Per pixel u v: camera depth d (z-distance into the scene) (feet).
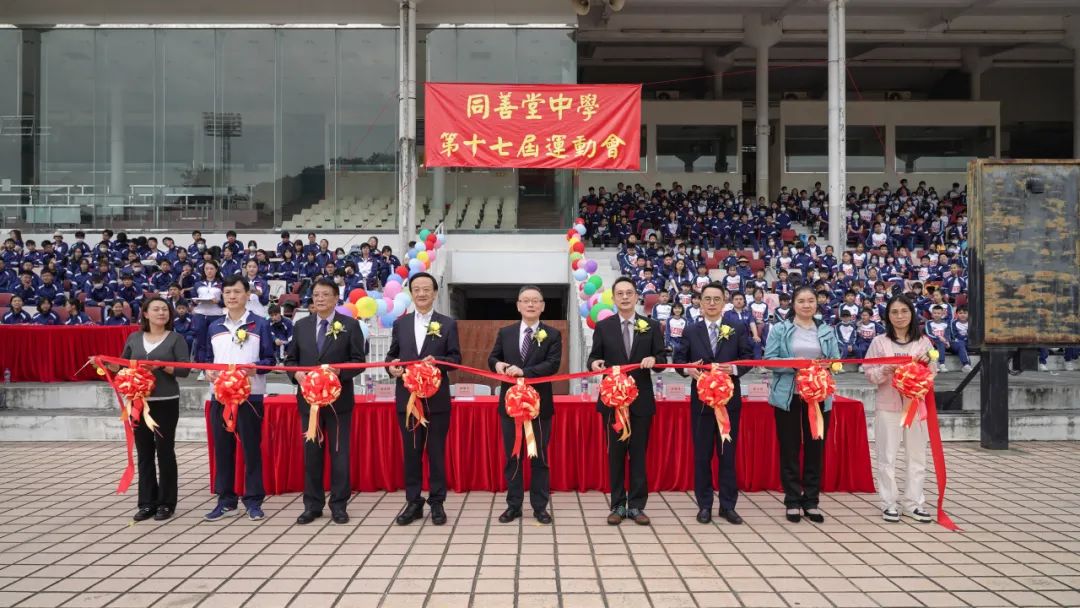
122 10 54.39
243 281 17.22
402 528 16.17
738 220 59.21
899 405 16.63
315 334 16.96
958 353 37.88
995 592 12.42
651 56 80.12
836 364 16.25
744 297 37.93
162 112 54.85
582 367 40.06
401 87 50.08
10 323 35.29
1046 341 24.61
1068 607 11.81
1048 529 15.99
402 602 12.03
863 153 82.28
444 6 53.21
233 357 16.87
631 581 12.93
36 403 29.60
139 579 13.06
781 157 82.12
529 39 53.36
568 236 37.01
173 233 54.34
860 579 13.02
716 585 12.75
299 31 54.70
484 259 51.26
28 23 54.49
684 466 19.53
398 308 25.39
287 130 54.75
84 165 54.80
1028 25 71.26
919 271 47.75
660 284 45.50
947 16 64.13
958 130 82.07
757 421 19.53
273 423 19.36
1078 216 24.68
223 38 54.80
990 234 24.63
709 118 79.97
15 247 45.55
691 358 16.75
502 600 12.10
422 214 53.47
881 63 81.66
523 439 16.38
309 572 13.42
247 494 17.02
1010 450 25.04
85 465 22.76
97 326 32.76
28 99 54.75
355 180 54.65
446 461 19.56
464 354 46.32
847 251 48.44
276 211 54.75
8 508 17.80
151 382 16.26
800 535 15.60
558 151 44.62
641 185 75.61
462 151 44.52
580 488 19.56
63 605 11.92
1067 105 86.33
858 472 19.45
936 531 15.88
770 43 69.36
